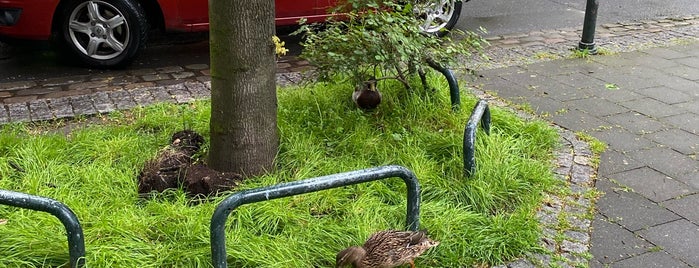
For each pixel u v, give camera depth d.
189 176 5.56
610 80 7.68
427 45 6.23
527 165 5.88
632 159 6.20
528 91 7.40
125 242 5.02
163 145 6.06
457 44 6.44
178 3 7.95
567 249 5.27
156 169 5.64
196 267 4.95
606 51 8.53
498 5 10.82
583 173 5.98
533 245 5.27
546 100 7.20
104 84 7.61
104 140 6.12
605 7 10.90
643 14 10.41
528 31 9.48
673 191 5.82
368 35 5.92
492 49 8.64
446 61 6.27
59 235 5.04
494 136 6.09
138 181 5.66
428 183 5.63
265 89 5.60
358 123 6.23
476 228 5.31
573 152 6.27
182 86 7.40
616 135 6.55
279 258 4.98
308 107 6.43
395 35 5.89
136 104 6.97
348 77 6.22
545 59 8.27
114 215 5.23
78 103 6.96
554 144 6.34
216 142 5.63
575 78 7.73
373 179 4.97
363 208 5.36
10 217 5.18
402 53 5.88
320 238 5.16
